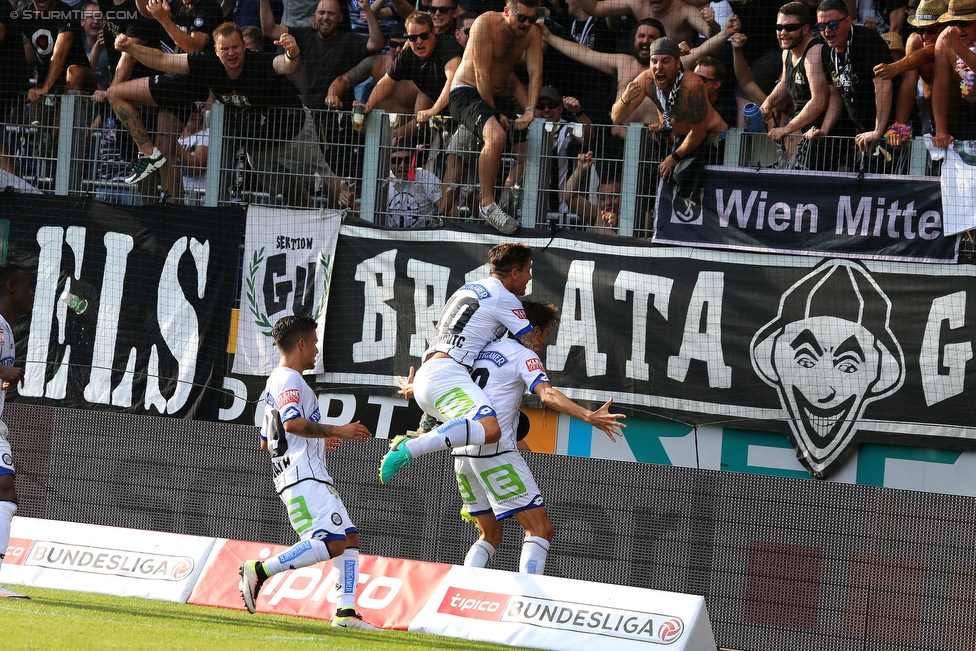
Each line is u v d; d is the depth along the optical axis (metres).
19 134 30.55
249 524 23.56
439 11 29.95
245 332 27.97
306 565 17.28
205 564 20.27
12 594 18.33
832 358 25.17
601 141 27.78
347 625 17.61
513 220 27.11
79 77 31.50
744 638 20.89
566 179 27.92
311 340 18.14
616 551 21.75
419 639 17.06
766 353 25.52
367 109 28.47
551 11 30.53
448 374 18.67
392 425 27.11
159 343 28.34
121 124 30.09
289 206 28.77
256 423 27.64
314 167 28.88
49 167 30.36
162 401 28.12
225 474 23.84
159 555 20.58
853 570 20.36
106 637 14.04
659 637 16.97
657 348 26.05
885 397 24.81
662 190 26.75
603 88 29.91
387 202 28.50
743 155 26.66
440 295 27.12
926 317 24.78
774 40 28.83
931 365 24.61
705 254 26.17
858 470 24.95
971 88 25.05
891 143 25.64
